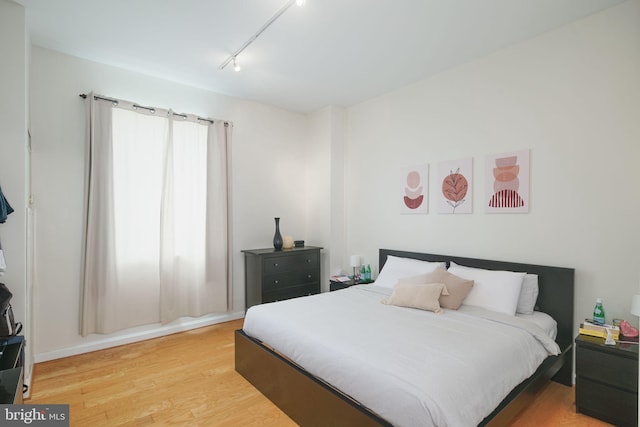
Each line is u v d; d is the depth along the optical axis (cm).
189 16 241
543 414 212
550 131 263
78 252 304
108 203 308
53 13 237
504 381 173
